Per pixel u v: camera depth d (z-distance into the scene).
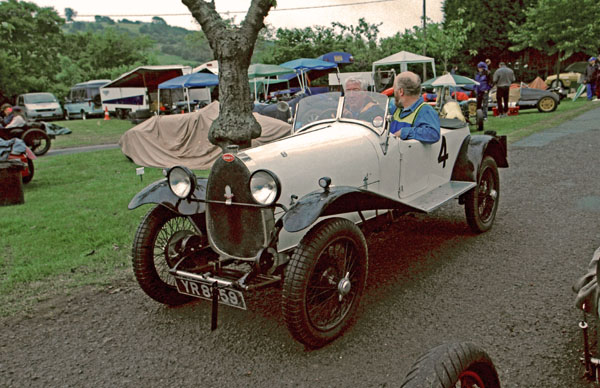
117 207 7.46
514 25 33.12
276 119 11.16
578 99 23.17
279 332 3.63
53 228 6.38
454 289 4.14
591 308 2.55
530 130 13.13
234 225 3.52
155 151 11.73
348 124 4.37
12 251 5.61
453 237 5.45
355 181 3.98
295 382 3.02
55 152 15.84
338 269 3.46
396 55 19.83
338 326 3.44
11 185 7.89
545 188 7.21
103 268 5.03
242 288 3.27
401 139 4.52
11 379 3.20
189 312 4.05
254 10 7.70
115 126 26.45
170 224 4.26
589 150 9.73
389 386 2.92
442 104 14.41
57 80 48.47
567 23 29.08
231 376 3.12
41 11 46.19
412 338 3.42
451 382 1.74
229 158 3.39
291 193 3.49
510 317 3.61
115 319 3.97
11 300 4.35
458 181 5.33
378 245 5.35
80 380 3.16
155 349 3.49
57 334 3.76
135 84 29.80
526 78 39.84
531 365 3.02
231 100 7.90
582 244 4.93
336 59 25.78
